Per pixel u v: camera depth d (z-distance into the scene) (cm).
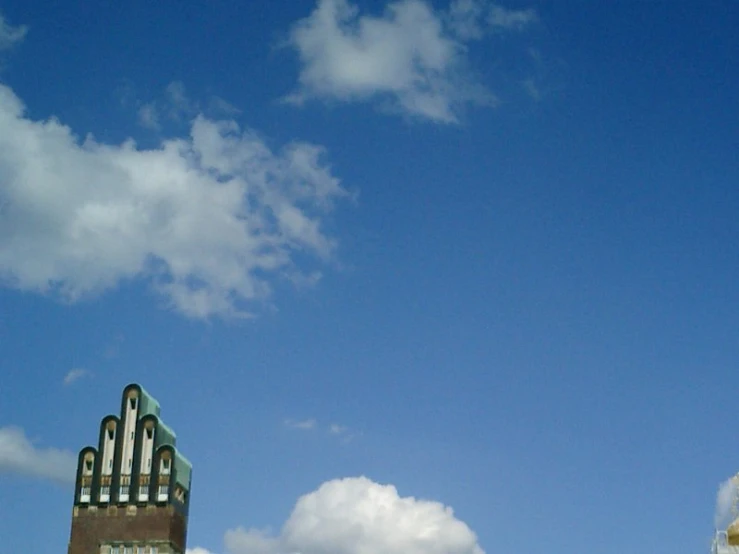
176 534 11831
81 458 12044
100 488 11906
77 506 11831
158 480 11869
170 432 12250
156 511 11738
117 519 11738
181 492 12081
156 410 12319
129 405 12250
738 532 8831
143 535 11650
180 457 12162
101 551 11631
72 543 11688
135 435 12088
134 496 11800
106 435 12131
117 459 12006
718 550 8862
